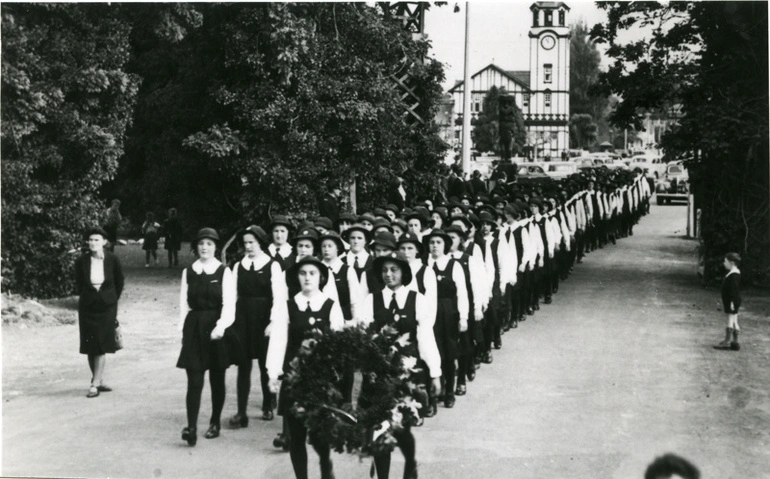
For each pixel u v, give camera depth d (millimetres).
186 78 21109
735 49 18766
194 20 18125
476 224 12461
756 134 18266
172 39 18047
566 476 7742
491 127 55750
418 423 7254
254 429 9117
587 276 21172
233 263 9820
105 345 10344
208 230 8516
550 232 17000
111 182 28844
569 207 22000
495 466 7996
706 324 15250
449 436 8914
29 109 15922
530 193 20797
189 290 8547
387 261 8086
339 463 8273
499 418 9578
